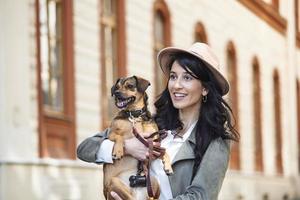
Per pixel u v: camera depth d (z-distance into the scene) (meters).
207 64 5.50
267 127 29.58
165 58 5.68
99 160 5.43
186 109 5.64
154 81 19.56
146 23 19.14
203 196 5.21
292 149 32.69
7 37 13.34
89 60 16.33
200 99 5.61
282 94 32.16
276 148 31.02
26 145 13.75
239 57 26.50
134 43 18.44
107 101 17.23
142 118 5.46
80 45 15.98
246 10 27.39
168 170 5.29
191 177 5.38
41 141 14.24
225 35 25.09
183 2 21.58
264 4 29.17
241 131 26.33
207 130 5.46
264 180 28.27
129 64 18.08
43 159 14.11
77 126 15.70
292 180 32.34
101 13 17.03
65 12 15.47
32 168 13.74
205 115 5.51
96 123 16.53
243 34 27.03
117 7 17.81
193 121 5.61
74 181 15.12
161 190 5.37
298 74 35.31
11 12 13.45
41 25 14.68
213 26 24.00
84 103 16.05
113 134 5.43
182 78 5.57
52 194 14.31
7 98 13.27
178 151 5.43
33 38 14.14
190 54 5.54
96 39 16.69
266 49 29.89
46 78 14.79
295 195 32.56
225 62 25.12
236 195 24.64
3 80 13.21
